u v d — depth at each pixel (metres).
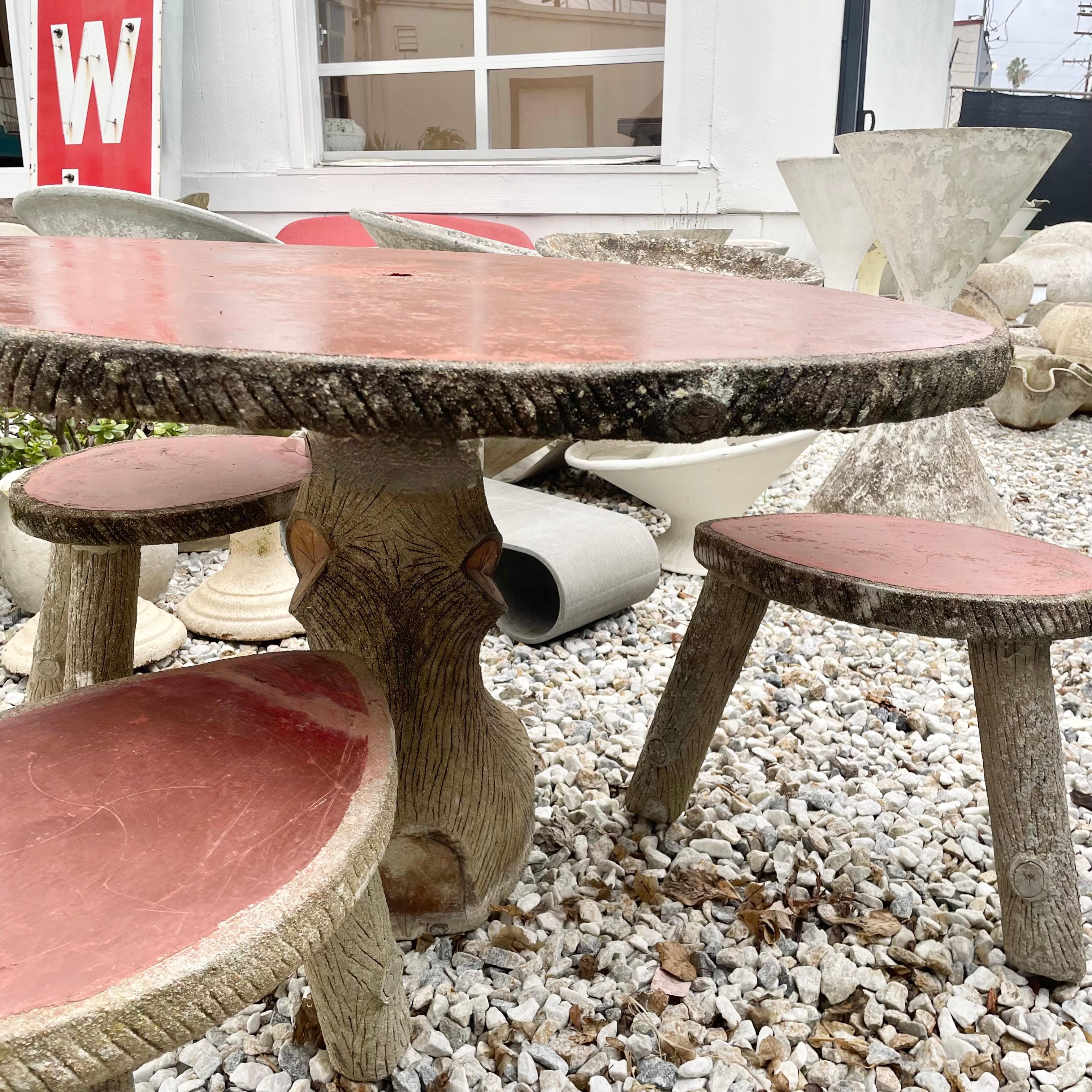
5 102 6.58
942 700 2.49
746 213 5.54
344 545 1.35
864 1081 1.32
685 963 1.49
